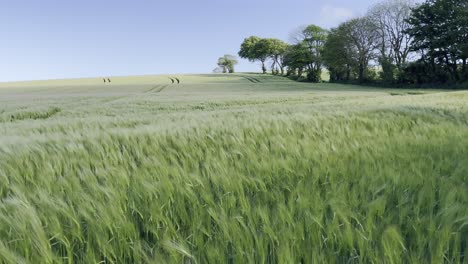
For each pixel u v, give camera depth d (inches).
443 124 179.6
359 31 2519.7
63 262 53.9
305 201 68.1
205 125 184.5
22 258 50.3
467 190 71.5
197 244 57.2
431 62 2053.4
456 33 1841.8
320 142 129.0
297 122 195.5
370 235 55.6
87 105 816.3
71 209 66.4
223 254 52.5
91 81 3494.1
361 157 103.4
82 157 113.3
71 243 59.6
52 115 604.7
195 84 2625.5
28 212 61.1
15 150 116.0
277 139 137.6
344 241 54.6
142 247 58.6
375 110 274.7
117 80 3577.8
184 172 89.8
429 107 303.1
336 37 2652.6
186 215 68.1
